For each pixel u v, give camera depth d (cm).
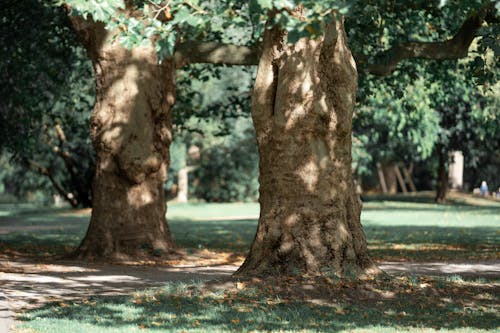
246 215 4106
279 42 1226
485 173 5941
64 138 4184
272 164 1238
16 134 2547
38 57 2319
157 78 1873
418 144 4381
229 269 1633
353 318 970
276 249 1226
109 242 1844
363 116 3134
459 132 4209
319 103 1218
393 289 1159
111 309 1022
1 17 2208
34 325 905
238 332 870
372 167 5791
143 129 1850
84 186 4500
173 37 927
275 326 912
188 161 5566
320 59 1229
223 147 5225
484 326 930
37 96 2502
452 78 2244
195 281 1338
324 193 1227
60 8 2189
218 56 1934
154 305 1050
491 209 4294
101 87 1858
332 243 1220
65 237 2580
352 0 823
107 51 1839
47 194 5878
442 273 1493
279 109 1222
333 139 1238
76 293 1202
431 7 1938
